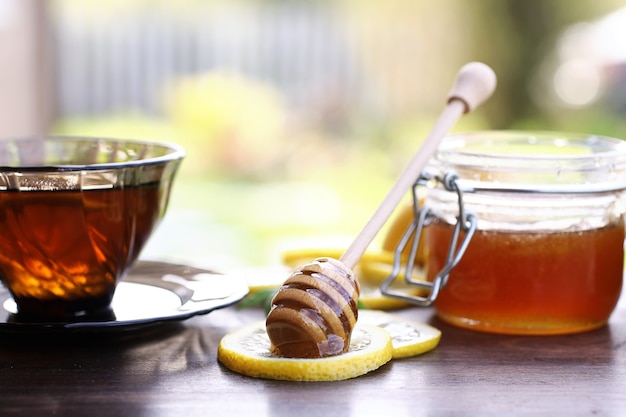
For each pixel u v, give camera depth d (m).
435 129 0.60
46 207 0.54
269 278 0.66
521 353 0.56
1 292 0.61
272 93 3.56
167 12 3.66
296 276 0.53
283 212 2.62
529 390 0.51
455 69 3.39
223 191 3.01
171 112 3.52
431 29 3.43
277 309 0.52
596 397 0.50
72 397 0.50
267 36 3.54
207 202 2.75
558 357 0.55
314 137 3.50
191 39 3.53
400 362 0.54
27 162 0.63
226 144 3.43
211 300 0.58
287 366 0.52
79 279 0.56
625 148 0.59
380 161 3.29
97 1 3.80
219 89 3.52
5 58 1.77
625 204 0.59
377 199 2.82
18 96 1.81
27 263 0.56
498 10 3.30
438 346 0.57
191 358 0.55
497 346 0.57
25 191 0.54
